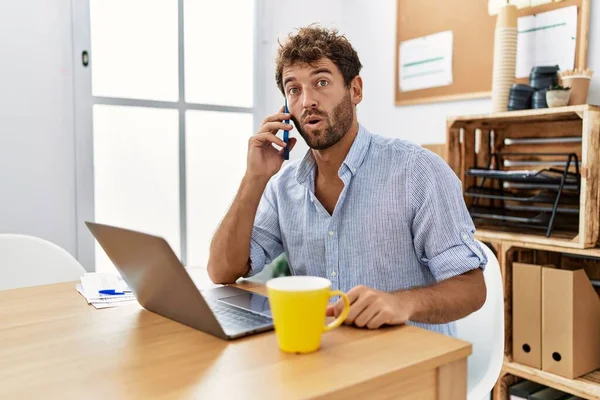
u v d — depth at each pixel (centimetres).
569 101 183
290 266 137
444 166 120
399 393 69
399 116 265
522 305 180
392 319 83
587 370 173
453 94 237
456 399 75
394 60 264
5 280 140
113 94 242
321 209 125
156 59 252
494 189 208
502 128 217
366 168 124
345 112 117
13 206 217
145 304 96
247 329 81
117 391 61
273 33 284
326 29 121
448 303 97
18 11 214
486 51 223
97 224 86
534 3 206
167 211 260
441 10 240
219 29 270
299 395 59
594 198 164
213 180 274
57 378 65
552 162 204
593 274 194
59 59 225
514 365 182
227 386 62
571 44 196
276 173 132
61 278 146
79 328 86
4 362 71
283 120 124
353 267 124
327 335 80
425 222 116
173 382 63
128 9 243
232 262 122
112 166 244
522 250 189
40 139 221
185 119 262
